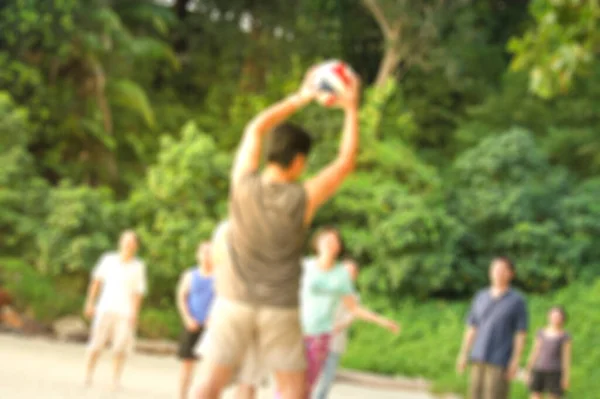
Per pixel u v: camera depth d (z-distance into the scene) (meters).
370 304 24.33
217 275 4.29
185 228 23.14
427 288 24.48
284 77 32.84
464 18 33.12
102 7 28.08
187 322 11.30
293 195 4.21
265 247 4.16
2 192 22.64
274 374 4.21
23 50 26.62
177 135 32.16
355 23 35.97
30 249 22.59
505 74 33.03
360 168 28.22
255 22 34.97
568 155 30.81
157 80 35.22
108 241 22.66
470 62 33.78
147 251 23.50
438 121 34.72
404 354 21.58
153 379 14.72
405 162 27.19
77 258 22.06
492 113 32.28
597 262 25.59
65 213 22.50
